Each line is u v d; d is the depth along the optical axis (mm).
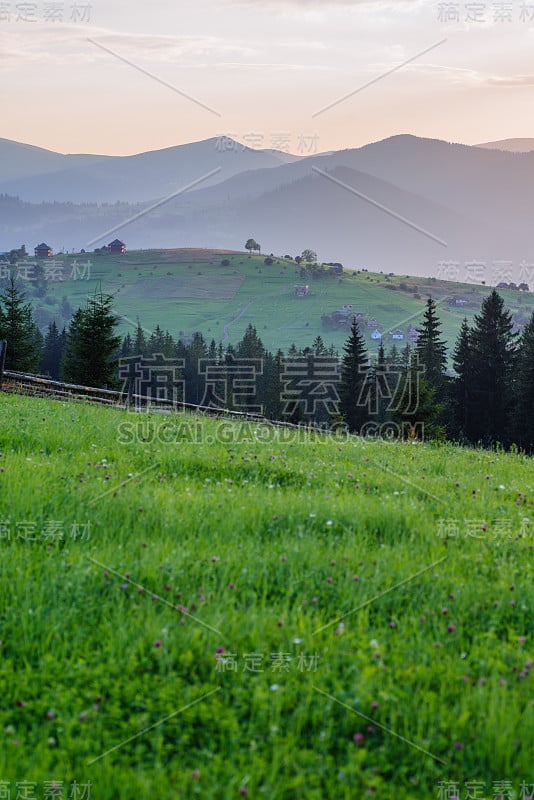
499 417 149375
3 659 11633
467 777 9750
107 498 19328
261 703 10758
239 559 15609
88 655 11789
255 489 22266
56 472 21984
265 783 9148
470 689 11195
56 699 10758
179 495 20281
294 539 17188
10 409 36375
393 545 17766
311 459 29328
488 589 14844
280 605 13828
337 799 9109
